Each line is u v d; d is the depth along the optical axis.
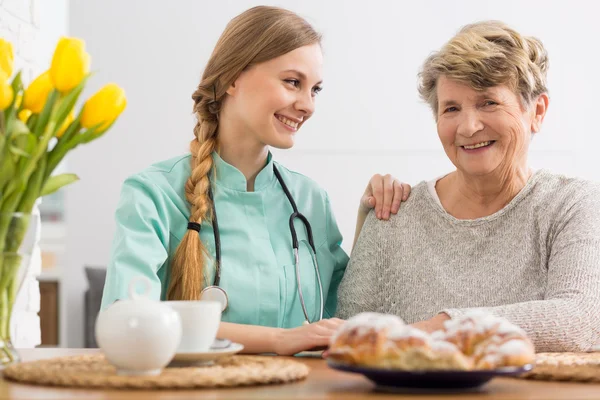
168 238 1.53
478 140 1.57
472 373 0.83
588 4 4.09
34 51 1.95
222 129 1.64
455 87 1.56
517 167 1.62
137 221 1.48
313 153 4.09
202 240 1.56
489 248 1.63
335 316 1.73
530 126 1.62
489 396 0.84
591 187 1.61
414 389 0.86
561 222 1.57
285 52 1.56
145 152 4.14
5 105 0.96
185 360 1.01
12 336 1.04
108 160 4.14
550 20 4.10
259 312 1.56
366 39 4.10
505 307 1.29
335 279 1.79
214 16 4.14
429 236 1.69
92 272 3.85
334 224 1.78
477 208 1.67
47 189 1.03
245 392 0.86
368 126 4.10
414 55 4.09
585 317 1.31
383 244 1.72
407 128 4.09
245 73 1.58
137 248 1.43
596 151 4.10
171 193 1.57
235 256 1.57
